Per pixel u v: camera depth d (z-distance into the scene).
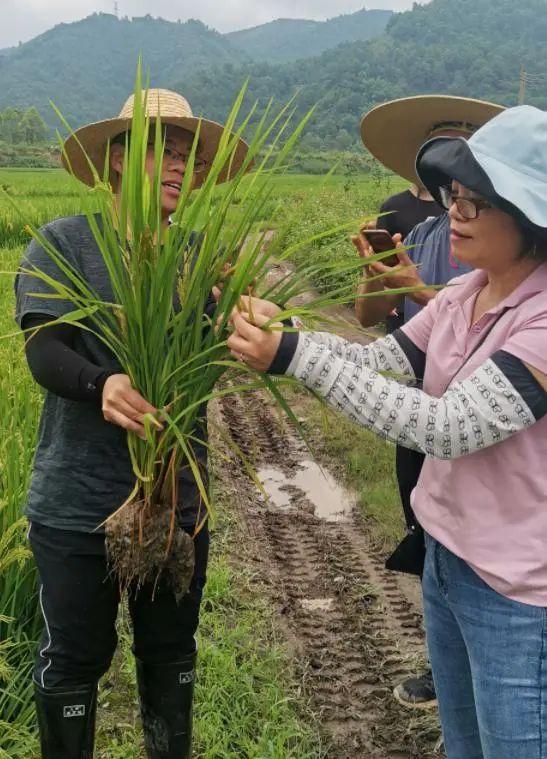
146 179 1.96
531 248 1.86
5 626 3.15
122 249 1.97
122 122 2.36
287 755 2.87
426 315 2.27
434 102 3.28
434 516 2.05
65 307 2.11
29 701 2.96
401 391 1.83
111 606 2.33
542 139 1.76
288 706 3.20
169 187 2.30
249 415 7.22
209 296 2.23
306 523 5.04
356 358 2.27
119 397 1.99
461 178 1.79
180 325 2.02
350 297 2.02
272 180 2.10
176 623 2.42
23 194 27.20
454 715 2.21
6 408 4.22
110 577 2.27
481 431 1.78
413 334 2.28
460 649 2.15
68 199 23.80
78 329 2.20
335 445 6.33
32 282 2.12
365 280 2.06
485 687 1.95
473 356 1.94
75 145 2.50
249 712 3.12
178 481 2.26
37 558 2.29
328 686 3.37
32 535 2.30
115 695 3.19
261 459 6.17
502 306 1.89
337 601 4.07
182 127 2.30
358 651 3.62
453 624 2.13
